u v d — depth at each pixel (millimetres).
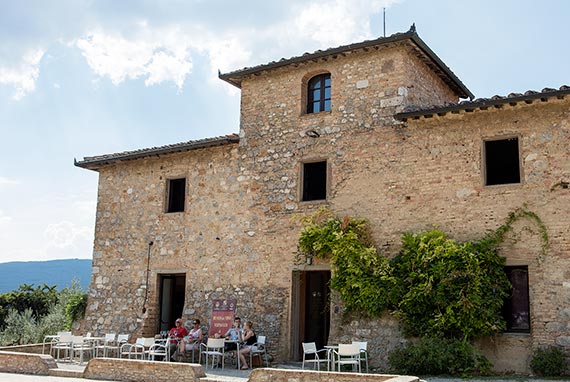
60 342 17281
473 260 13547
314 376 11172
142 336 18594
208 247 18078
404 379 9797
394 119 15586
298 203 16656
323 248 15711
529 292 13312
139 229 19625
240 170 17906
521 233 13594
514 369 13180
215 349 16328
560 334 12797
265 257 16969
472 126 14602
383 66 16016
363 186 15789
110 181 20688
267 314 16547
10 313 30953
